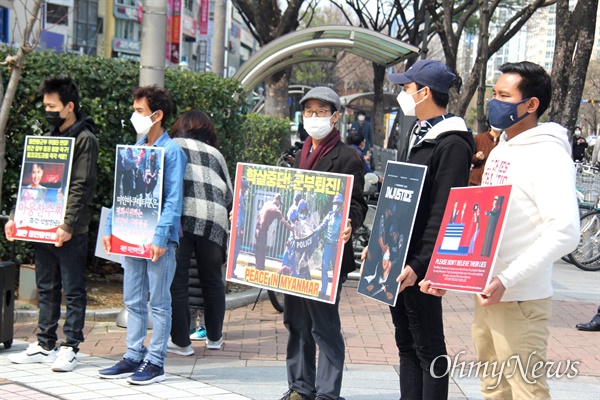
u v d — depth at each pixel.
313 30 11.61
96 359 6.06
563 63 15.92
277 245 4.74
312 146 4.98
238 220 4.88
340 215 4.54
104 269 8.96
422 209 4.09
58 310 5.90
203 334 6.85
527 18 20.08
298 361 5.00
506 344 3.53
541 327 3.52
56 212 5.55
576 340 7.27
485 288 3.31
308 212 4.64
